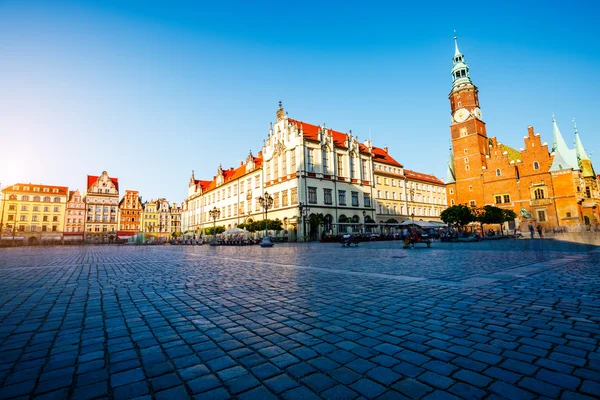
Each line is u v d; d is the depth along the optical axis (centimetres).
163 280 976
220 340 422
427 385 289
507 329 440
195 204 9100
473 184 6775
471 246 2530
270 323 494
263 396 275
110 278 1040
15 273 1204
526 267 1095
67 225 9581
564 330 430
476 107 6925
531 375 303
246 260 1686
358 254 1927
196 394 281
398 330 448
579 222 5344
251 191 6134
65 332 465
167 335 446
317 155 5069
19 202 8962
